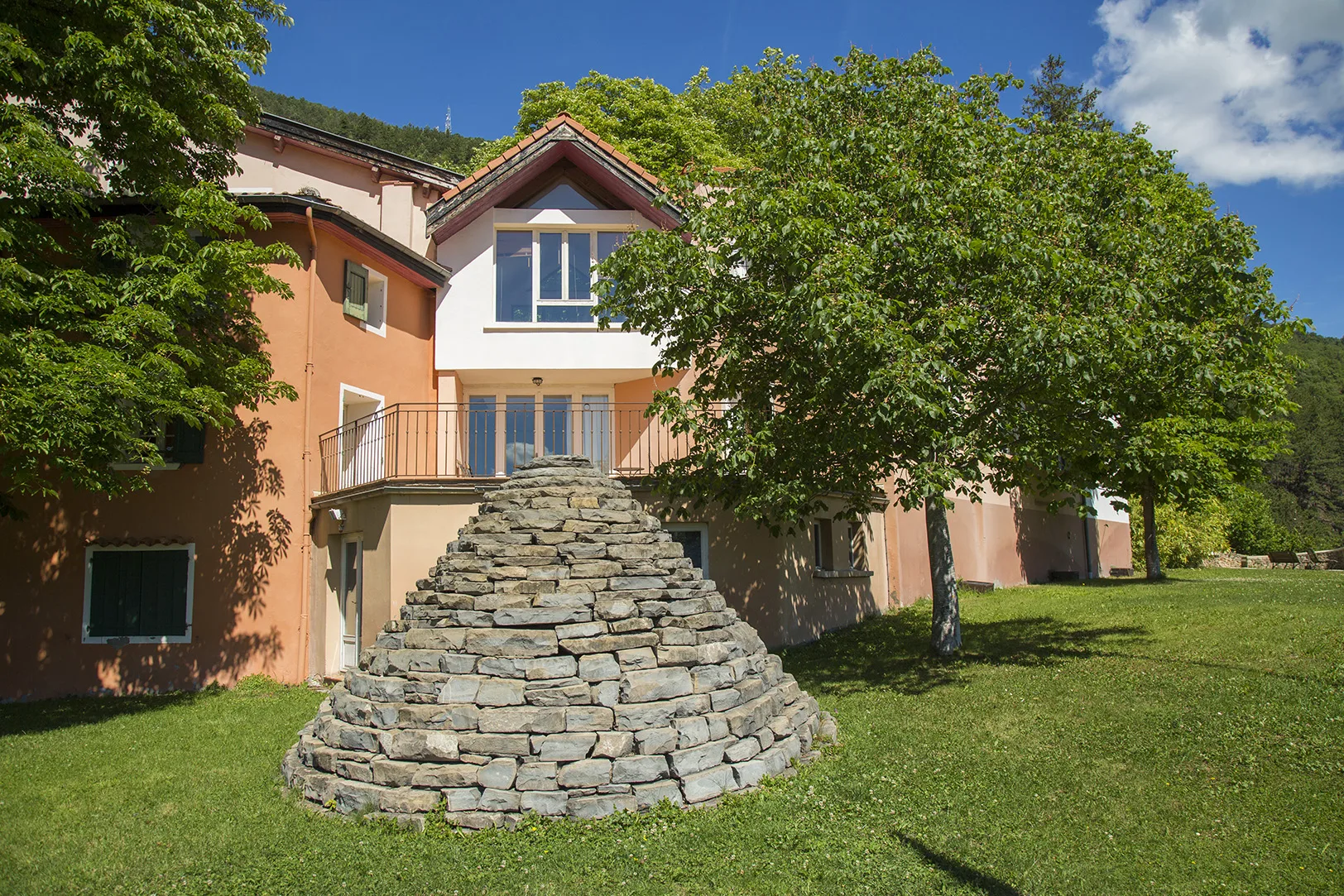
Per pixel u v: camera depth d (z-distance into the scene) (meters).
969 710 8.88
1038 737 7.83
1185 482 16.95
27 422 8.53
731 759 6.50
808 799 6.39
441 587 7.02
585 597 6.68
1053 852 5.55
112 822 6.51
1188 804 6.16
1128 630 11.98
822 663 12.26
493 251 16.53
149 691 12.59
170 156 10.98
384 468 14.19
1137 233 10.83
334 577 13.40
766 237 9.80
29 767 8.15
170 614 12.81
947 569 11.88
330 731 6.77
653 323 10.82
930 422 9.77
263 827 6.21
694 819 6.00
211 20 11.10
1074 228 10.32
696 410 11.09
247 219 11.70
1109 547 28.36
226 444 13.12
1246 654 9.77
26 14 10.03
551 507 7.40
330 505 13.12
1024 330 8.97
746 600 13.34
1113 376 9.99
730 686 6.87
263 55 12.44
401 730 6.24
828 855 5.51
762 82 11.97
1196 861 5.34
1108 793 6.45
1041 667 10.36
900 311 9.76
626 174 16.08
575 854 5.54
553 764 6.07
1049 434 11.23
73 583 12.81
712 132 26.39
